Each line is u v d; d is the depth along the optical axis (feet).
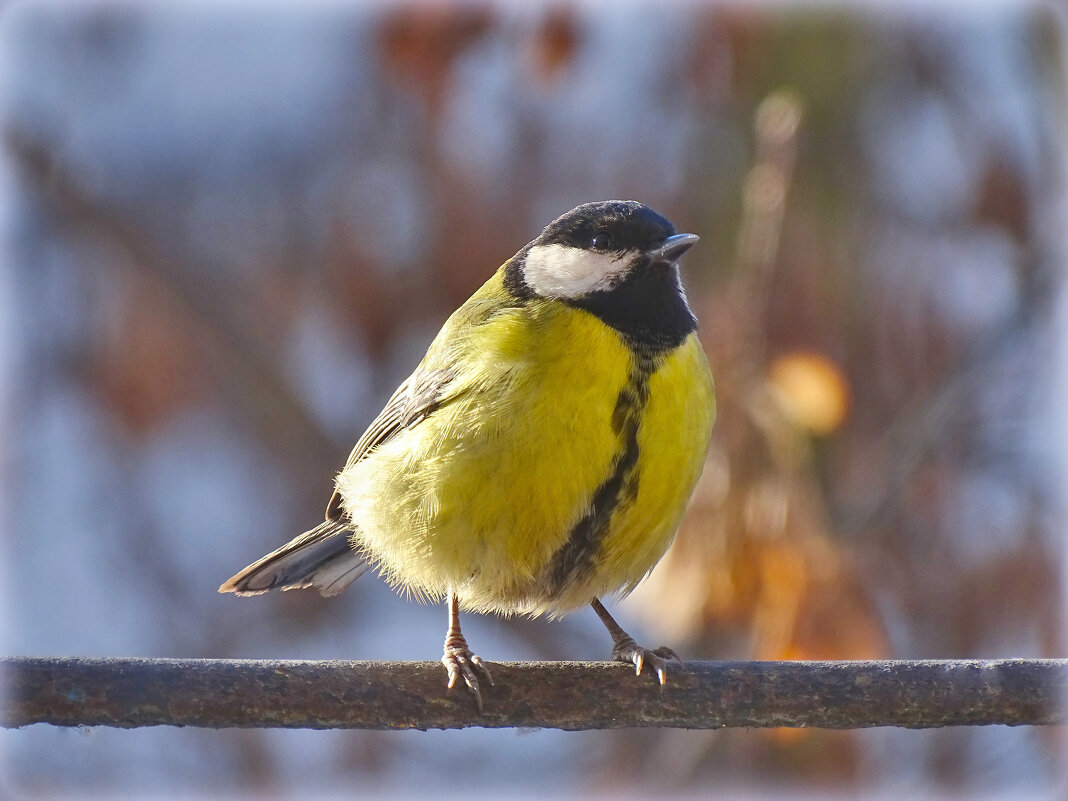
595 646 42.80
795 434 31.19
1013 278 40.22
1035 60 40.55
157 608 45.01
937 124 41.75
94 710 24.07
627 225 27.68
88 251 43.62
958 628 36.83
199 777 41.98
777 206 33.47
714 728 25.23
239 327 43.88
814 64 40.47
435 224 38.32
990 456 39.78
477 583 27.63
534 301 27.94
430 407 27.50
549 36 35.91
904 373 38.96
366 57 42.83
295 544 31.04
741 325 32.53
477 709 24.93
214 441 44.14
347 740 42.29
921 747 39.22
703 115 41.11
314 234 44.09
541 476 25.99
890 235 40.34
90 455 44.19
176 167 46.26
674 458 26.71
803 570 29.89
